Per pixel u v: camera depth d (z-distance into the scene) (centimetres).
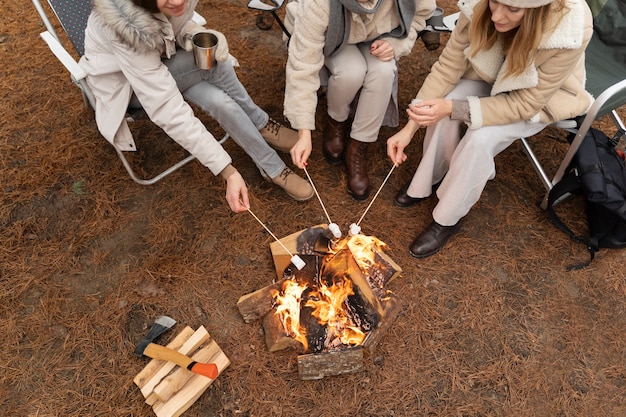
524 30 158
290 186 227
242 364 187
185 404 173
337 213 231
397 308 190
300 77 203
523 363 192
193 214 226
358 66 212
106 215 223
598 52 235
